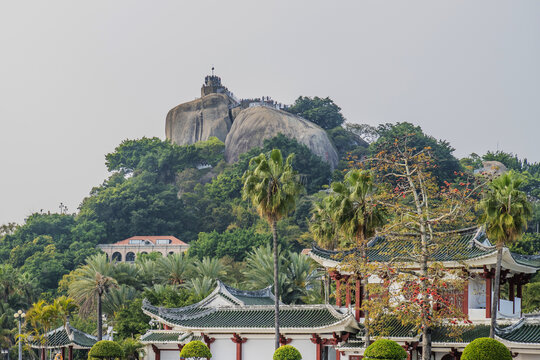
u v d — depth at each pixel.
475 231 81.69
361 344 79.12
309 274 134.25
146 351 94.94
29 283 159.50
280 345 84.50
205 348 82.38
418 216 68.19
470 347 61.72
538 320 72.75
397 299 69.31
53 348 108.88
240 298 98.94
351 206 75.50
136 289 156.75
